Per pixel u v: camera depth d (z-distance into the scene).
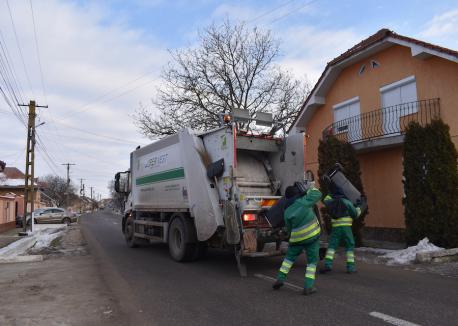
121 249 13.47
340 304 5.67
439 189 10.16
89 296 6.66
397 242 13.73
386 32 13.66
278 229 8.21
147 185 12.12
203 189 9.12
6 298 6.61
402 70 13.86
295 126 18.88
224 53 24.62
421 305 5.54
